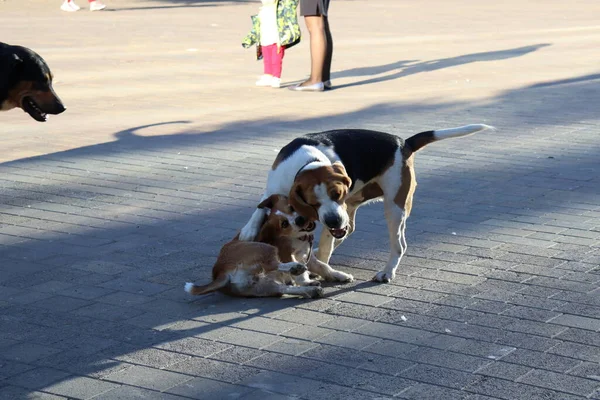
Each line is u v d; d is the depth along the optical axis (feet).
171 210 26.99
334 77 53.42
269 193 19.81
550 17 94.38
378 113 41.55
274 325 18.34
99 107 43.60
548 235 24.32
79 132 38.06
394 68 56.75
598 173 31.04
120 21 87.45
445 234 24.50
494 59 60.59
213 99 45.75
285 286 19.72
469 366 16.26
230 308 19.34
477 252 22.95
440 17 93.81
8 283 20.92
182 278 21.26
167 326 18.34
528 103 44.06
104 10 100.12
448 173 31.27
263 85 50.01
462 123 39.11
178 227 25.34
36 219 26.09
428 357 16.69
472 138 36.68
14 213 26.68
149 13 97.14
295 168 19.06
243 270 19.58
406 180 20.43
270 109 42.91
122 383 15.74
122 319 18.74
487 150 34.65
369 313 18.97
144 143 36.01
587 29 81.56
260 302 19.71
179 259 22.65
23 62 25.89
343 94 47.29
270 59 49.57
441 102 44.45
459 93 47.09
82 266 22.09
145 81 51.37
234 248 19.70
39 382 15.81
